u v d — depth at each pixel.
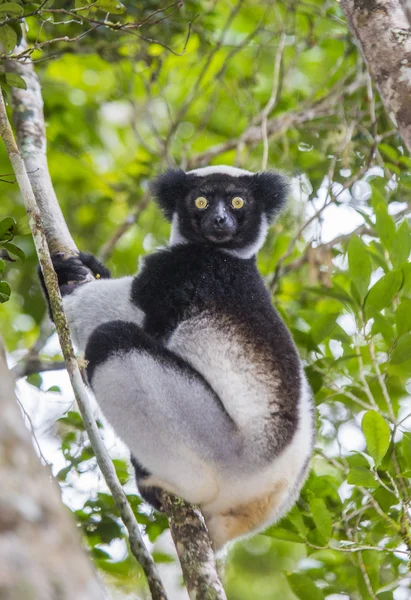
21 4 8.52
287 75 15.19
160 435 8.45
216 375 8.98
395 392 11.43
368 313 10.27
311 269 13.25
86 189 18.78
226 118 18.83
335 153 13.53
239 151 14.36
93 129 19.41
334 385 10.61
